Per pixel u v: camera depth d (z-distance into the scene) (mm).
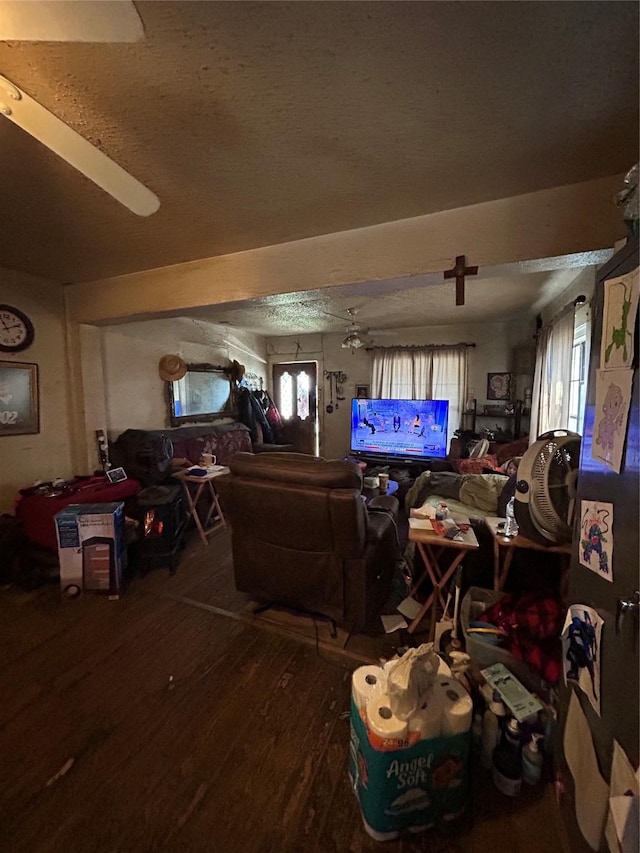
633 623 734
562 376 2873
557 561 1958
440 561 2238
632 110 1139
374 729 1049
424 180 1529
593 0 799
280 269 2182
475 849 1094
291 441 6070
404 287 2059
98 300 2926
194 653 1889
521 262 1669
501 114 1159
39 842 1104
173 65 979
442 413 4652
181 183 1546
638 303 791
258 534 2074
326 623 2131
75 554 2361
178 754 1367
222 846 1099
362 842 1108
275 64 974
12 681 1706
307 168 1447
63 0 684
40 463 2959
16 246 2219
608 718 842
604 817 852
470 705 1145
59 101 1108
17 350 2773
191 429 4223
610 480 893
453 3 812
